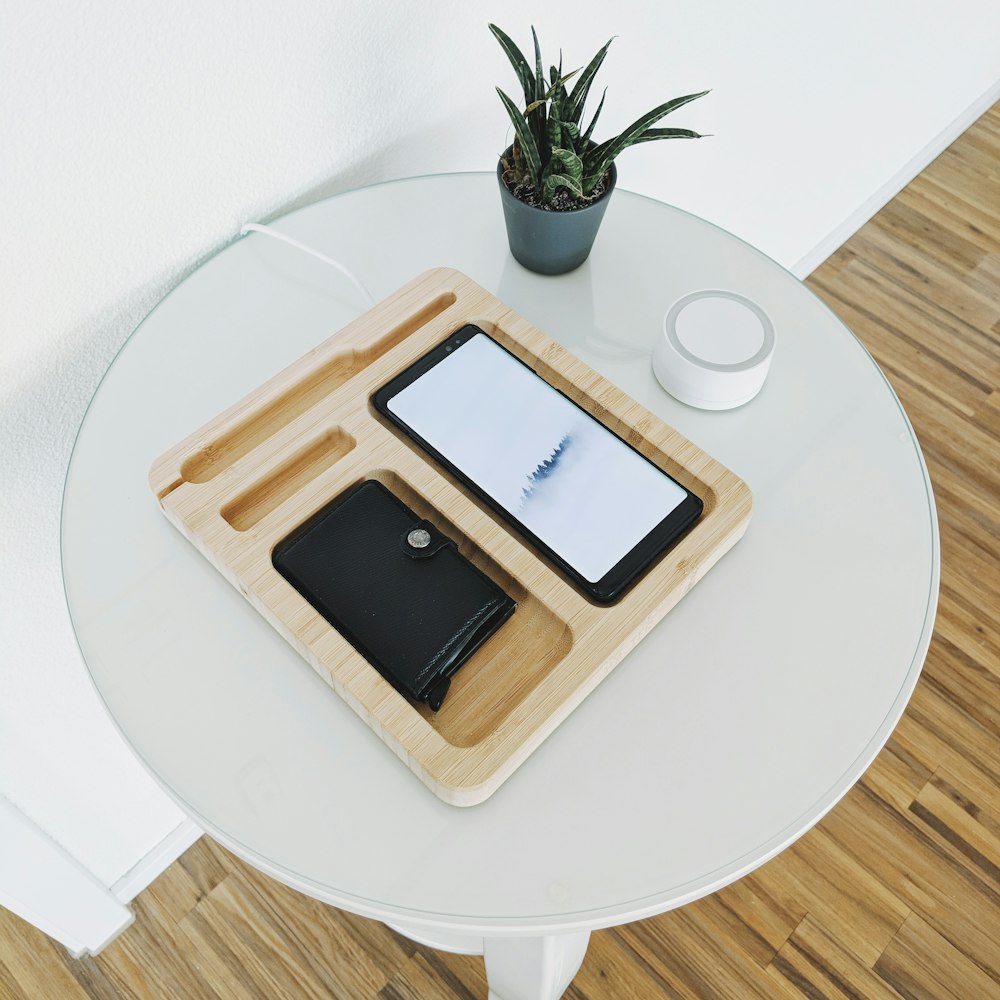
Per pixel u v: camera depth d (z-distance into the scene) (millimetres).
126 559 578
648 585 546
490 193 762
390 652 516
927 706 1191
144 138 586
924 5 1285
